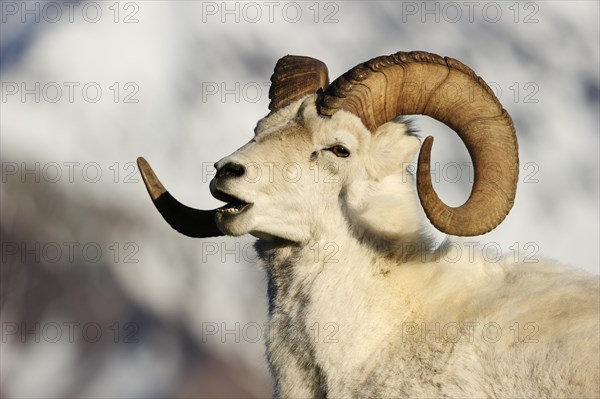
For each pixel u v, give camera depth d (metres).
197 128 191.00
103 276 136.00
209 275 133.12
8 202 141.50
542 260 29.58
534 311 27.47
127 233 143.00
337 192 30.06
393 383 27.91
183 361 120.88
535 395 26.19
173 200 33.28
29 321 128.75
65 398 119.12
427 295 28.84
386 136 30.41
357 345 28.77
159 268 137.12
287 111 31.02
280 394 29.92
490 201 29.03
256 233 30.20
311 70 31.80
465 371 27.19
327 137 29.89
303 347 29.44
